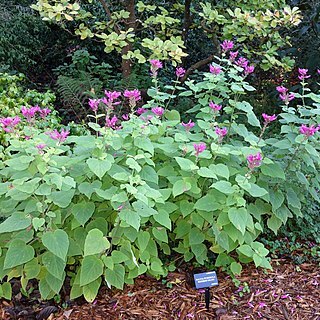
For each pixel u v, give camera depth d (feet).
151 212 6.79
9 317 7.26
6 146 9.97
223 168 7.52
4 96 12.35
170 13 16.94
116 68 22.75
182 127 9.14
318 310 7.66
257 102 18.57
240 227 7.00
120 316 7.33
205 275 7.62
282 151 8.46
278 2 13.91
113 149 7.68
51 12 11.51
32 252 6.62
